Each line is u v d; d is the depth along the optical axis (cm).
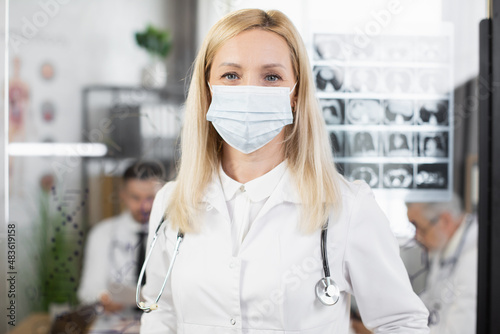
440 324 156
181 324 97
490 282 155
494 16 153
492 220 155
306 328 91
